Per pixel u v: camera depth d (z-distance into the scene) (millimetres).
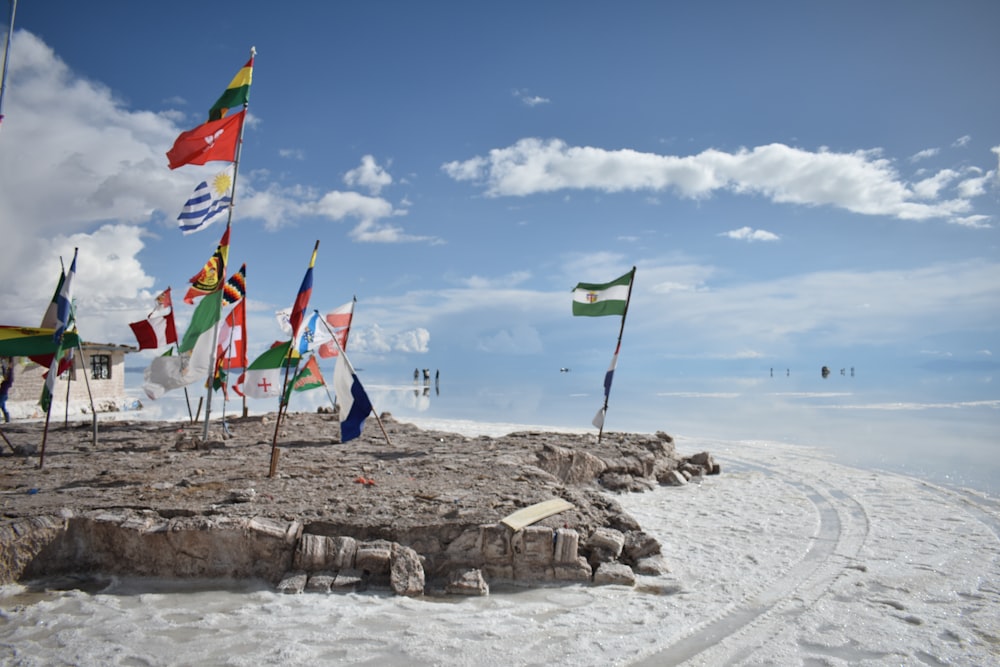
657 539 9633
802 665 6051
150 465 12414
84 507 8914
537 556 8305
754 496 13773
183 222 14492
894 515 11867
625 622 6961
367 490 10188
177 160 14594
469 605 7434
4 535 7914
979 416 31250
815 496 13688
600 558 8633
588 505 9773
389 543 8258
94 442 15281
